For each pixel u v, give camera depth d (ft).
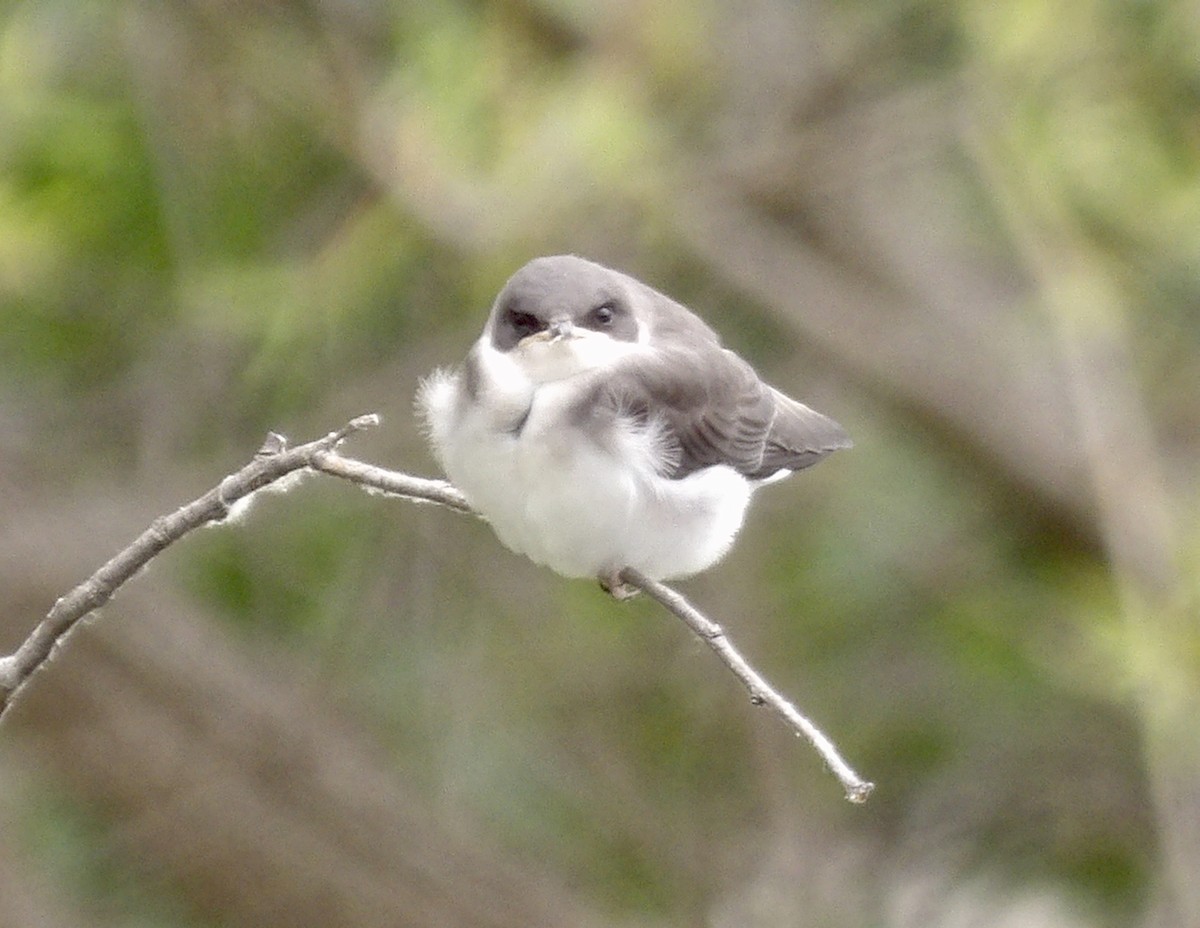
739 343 47.91
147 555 21.07
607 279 26.40
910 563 48.98
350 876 44.50
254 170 41.88
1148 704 38.58
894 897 46.62
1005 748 48.70
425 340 43.39
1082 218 43.32
